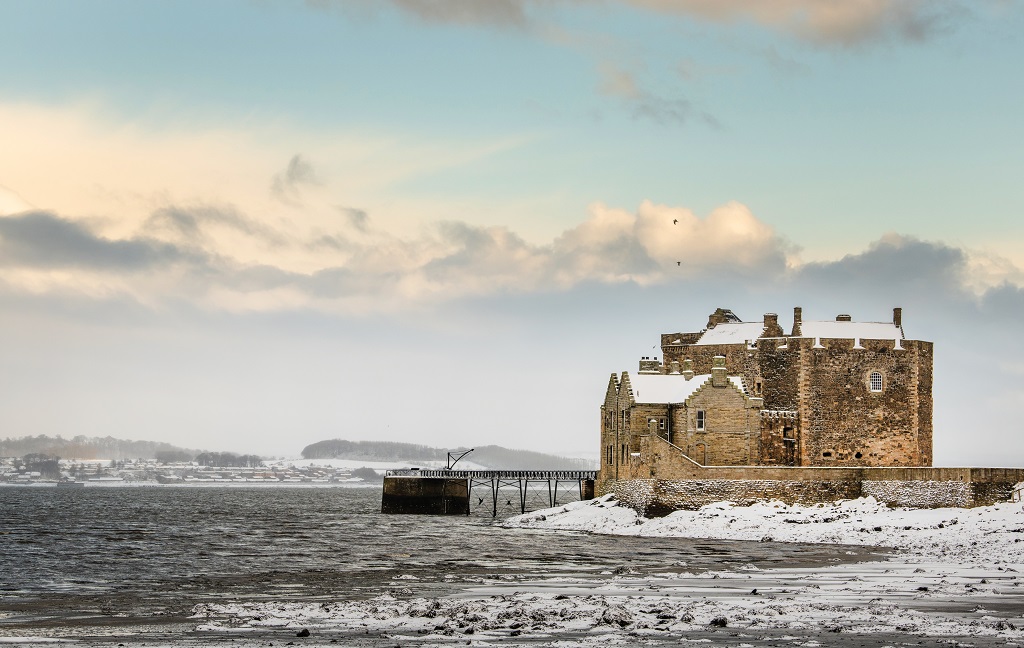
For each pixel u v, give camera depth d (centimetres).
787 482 11938
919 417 14212
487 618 5416
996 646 4728
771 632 5056
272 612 5766
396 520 15812
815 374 13938
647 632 5059
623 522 12550
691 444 13200
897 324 14575
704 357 14788
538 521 13925
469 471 17012
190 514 19675
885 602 5978
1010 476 11062
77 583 7850
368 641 4978
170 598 6794
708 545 10375
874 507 11500
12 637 5181
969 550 8988
